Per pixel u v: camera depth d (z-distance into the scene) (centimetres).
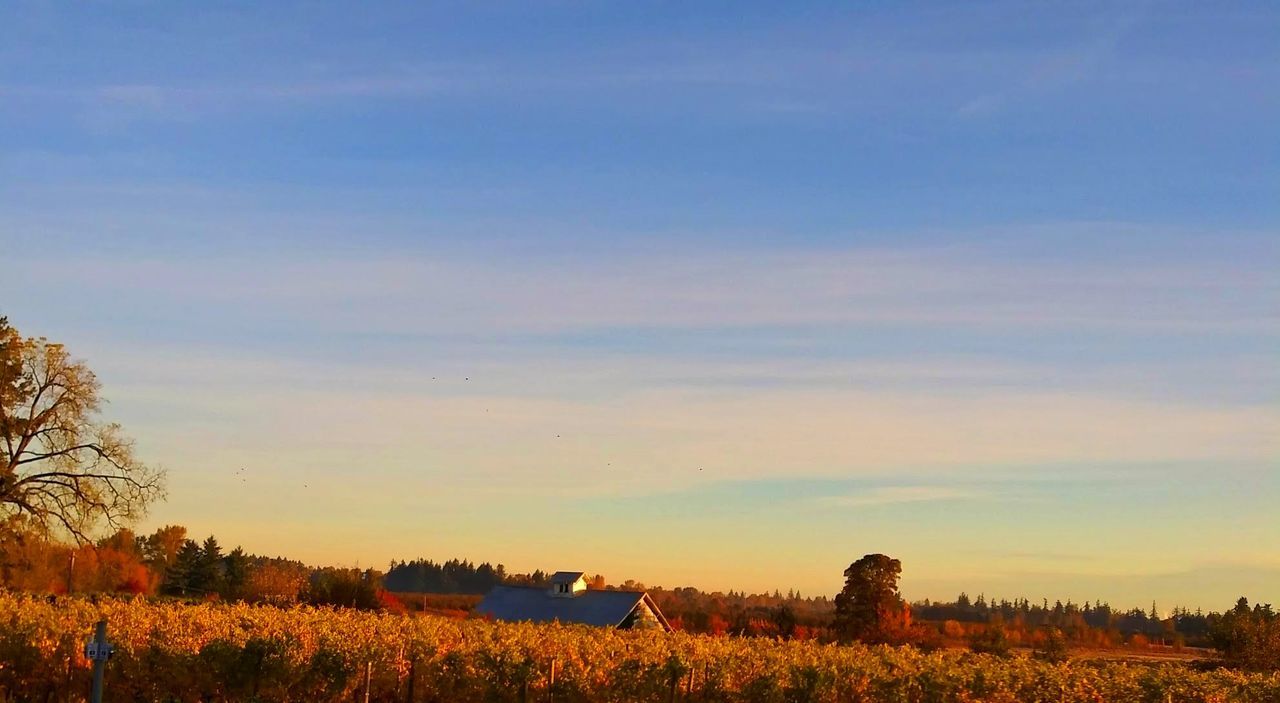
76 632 2670
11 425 4541
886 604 6444
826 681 2808
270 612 3634
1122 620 14200
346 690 2527
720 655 3198
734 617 7812
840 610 6525
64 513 4650
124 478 4750
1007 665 3453
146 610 3331
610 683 2720
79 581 7794
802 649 3722
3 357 4503
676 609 9025
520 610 6631
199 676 2520
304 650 2709
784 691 2772
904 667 3155
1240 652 5588
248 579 8956
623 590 6869
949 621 8875
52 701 2531
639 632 4106
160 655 2586
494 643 3100
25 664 2603
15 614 3023
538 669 2620
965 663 3541
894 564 6500
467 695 2691
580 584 6962
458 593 16688
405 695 2764
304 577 8900
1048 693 3061
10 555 4841
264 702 2409
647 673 2711
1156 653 8081
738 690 2838
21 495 4603
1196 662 5853
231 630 2998
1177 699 3216
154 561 9825
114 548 9138
